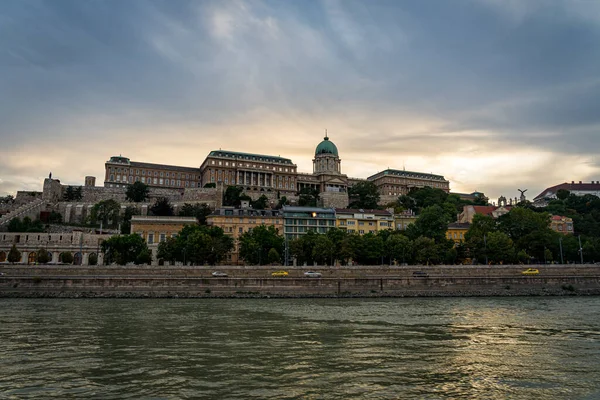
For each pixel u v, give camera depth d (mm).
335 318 61750
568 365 35062
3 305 77250
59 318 60188
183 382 29469
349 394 27125
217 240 129500
